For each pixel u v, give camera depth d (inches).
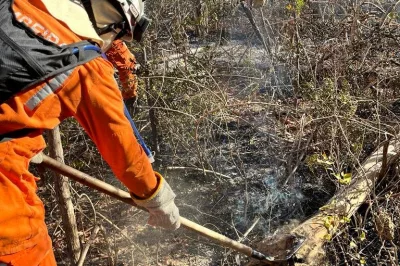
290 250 119.0
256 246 125.5
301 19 188.4
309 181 160.2
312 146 154.7
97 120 76.9
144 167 83.1
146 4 177.0
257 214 150.2
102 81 76.1
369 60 186.5
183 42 179.2
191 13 210.5
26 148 75.3
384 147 136.3
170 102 163.5
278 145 167.0
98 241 144.7
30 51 70.8
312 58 190.2
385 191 144.9
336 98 145.4
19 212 76.2
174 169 166.4
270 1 206.4
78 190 162.4
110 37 84.4
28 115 72.2
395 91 182.4
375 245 134.7
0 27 71.1
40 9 75.2
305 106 165.5
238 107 180.1
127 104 160.6
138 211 155.8
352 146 146.9
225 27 216.1
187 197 158.2
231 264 135.1
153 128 164.9
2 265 77.8
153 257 138.9
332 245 125.3
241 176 162.9
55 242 146.2
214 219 150.4
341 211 127.8
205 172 160.4
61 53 72.4
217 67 195.6
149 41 164.9
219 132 174.7
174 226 93.6
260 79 183.2
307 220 127.8
